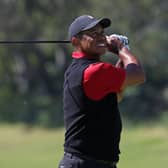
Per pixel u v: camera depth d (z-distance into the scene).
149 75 140.88
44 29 134.88
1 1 134.50
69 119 16.17
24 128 124.62
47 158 70.38
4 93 144.88
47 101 143.25
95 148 15.89
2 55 140.25
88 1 134.75
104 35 16.17
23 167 61.94
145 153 67.62
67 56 141.12
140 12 133.50
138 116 132.88
